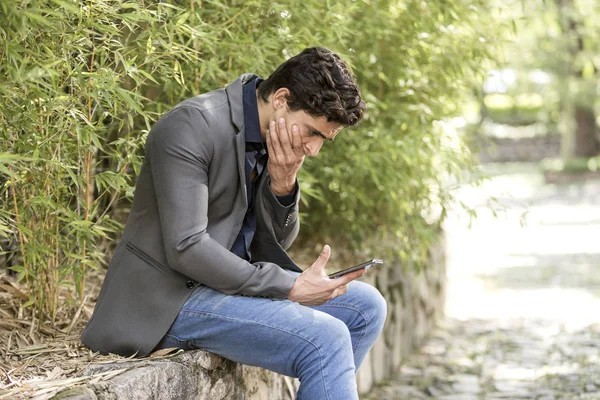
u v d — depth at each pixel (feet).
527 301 23.02
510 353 17.52
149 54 9.28
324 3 12.17
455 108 16.80
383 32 14.02
